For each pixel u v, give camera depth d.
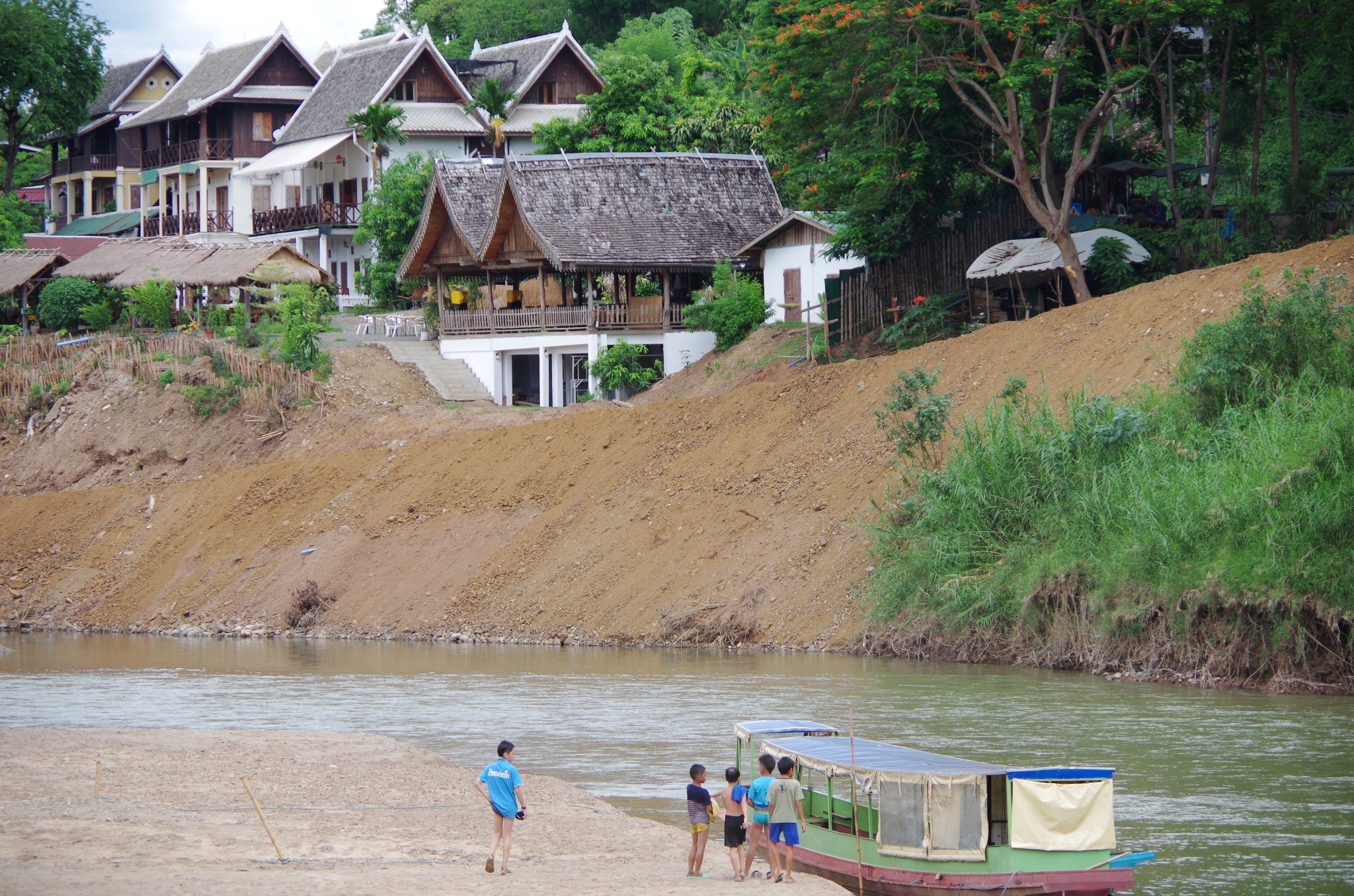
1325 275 75.50
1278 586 58.00
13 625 103.19
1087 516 65.19
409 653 80.31
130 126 194.75
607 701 60.16
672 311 119.56
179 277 140.12
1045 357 82.50
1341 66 102.50
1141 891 33.56
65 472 120.62
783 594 76.19
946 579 67.50
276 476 107.06
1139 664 61.69
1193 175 114.44
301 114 171.62
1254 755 46.22
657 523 86.38
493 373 122.94
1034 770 34.03
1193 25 89.81
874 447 81.69
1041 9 81.38
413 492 99.81
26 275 151.38
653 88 152.00
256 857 37.53
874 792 40.25
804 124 93.56
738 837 36.03
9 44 194.50
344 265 161.88
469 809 43.81
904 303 102.12
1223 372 68.00
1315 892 33.31
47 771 48.78
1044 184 90.44
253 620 94.50
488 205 124.81
